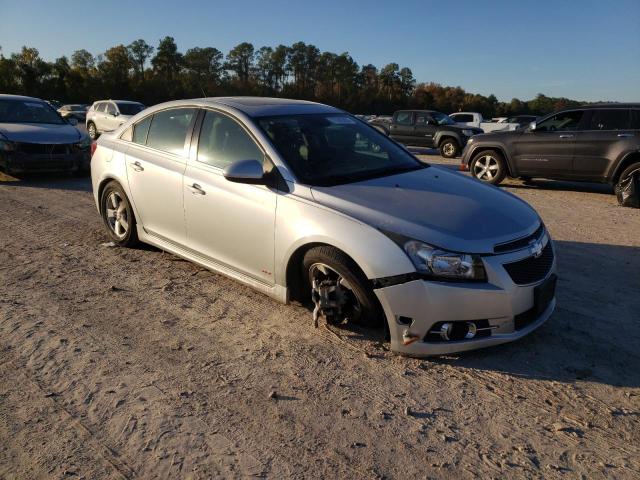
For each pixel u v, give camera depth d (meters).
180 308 4.22
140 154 5.13
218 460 2.54
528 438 2.73
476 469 2.50
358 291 3.46
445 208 3.59
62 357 3.46
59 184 9.71
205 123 4.59
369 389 3.13
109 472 2.46
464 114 27.64
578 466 2.53
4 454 2.57
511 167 10.46
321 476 2.45
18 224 6.72
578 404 3.01
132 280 4.81
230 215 4.16
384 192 3.77
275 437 2.71
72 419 2.84
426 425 2.82
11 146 9.46
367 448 2.64
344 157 4.29
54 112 11.20
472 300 3.21
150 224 5.12
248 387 3.14
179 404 2.97
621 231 6.83
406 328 3.32
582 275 5.09
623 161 8.93
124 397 3.03
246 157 4.18
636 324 4.01
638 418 2.89
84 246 5.80
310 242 3.59
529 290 3.39
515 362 3.43
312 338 3.72
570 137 9.55
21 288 4.59
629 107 9.05
